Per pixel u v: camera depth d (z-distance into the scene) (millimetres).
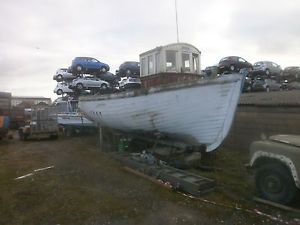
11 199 6430
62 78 29125
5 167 9531
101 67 27625
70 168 9180
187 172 7508
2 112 18641
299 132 8789
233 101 7852
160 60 11016
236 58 24734
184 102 8539
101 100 11508
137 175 8148
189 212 5570
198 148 9078
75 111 18344
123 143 11391
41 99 32750
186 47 11305
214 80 7832
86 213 5590
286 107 9172
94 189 7016
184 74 11180
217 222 5121
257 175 6039
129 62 27422
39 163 10070
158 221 5207
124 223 5145
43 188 7160
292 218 5195
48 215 5531
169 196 6449
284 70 30047
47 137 17219
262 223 5035
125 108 10328
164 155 9266
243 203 5953
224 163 9180
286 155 5457
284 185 5551
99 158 10727
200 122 8562
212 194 6500
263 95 12883
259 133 9953
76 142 15312
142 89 9461
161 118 9344
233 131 10898
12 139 17281
